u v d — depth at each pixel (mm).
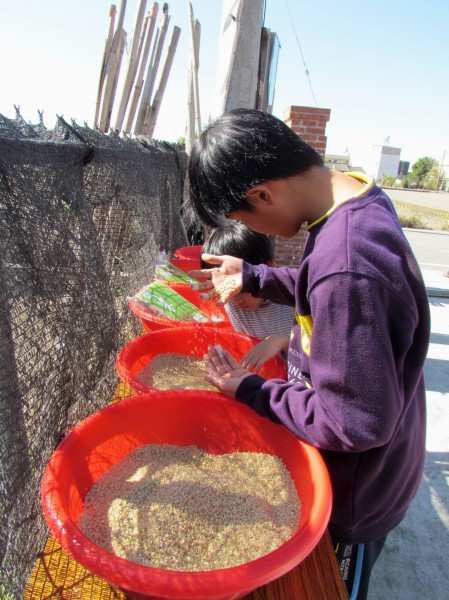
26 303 996
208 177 842
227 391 1064
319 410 810
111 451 1094
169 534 908
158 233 2670
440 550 2125
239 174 811
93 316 1382
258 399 985
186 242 3932
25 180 1030
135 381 1243
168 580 629
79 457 976
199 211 920
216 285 1571
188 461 1156
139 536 901
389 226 764
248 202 852
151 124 4453
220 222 944
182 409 1176
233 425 1176
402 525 2248
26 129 1165
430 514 2320
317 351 753
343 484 938
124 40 3709
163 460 1139
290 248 6246
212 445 1206
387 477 943
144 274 2197
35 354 1021
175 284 2080
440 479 2561
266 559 673
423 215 21875
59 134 1490
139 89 3955
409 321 740
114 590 839
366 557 1160
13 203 979
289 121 6008
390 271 723
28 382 978
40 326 1055
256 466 1111
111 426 1073
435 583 1966
